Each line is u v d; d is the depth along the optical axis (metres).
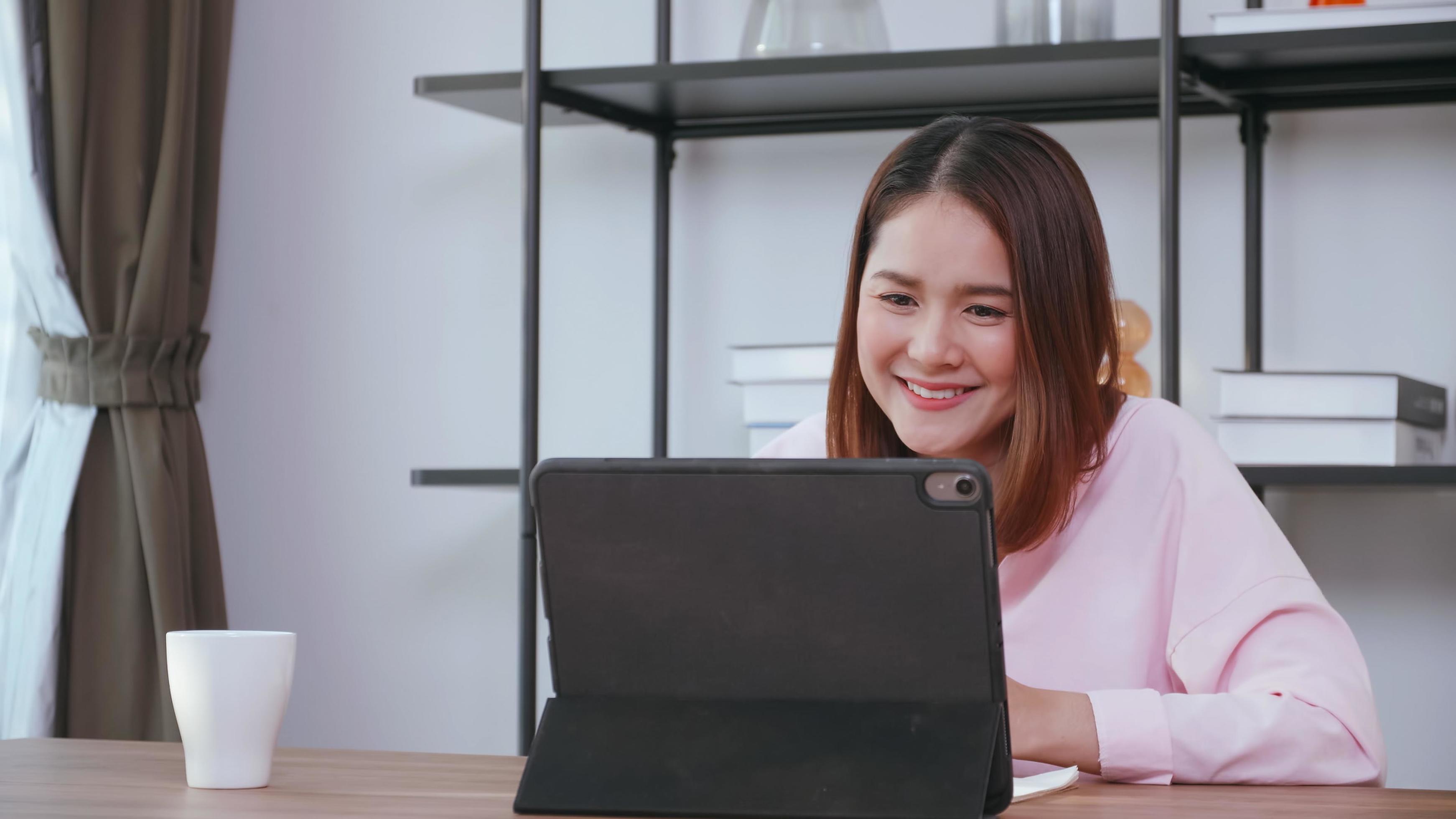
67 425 1.80
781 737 0.65
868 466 0.65
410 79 2.10
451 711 2.07
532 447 1.65
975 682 0.65
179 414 1.90
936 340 1.05
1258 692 0.88
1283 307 1.79
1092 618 1.06
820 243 1.95
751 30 1.72
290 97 2.14
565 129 2.05
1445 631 1.75
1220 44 1.51
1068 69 1.59
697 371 1.99
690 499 0.67
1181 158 1.82
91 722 1.79
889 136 1.93
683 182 2.00
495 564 2.06
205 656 0.74
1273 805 0.70
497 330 2.06
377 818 0.64
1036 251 1.04
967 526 0.64
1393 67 1.61
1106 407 1.14
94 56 1.82
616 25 2.02
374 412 2.10
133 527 1.81
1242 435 1.53
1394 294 1.75
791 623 0.66
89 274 1.80
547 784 0.67
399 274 2.10
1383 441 1.48
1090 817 0.65
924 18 1.91
